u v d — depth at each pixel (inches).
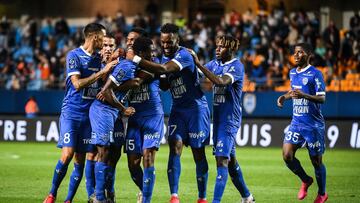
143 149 946.1
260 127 2354.8
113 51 986.1
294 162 1068.5
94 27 980.6
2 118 2620.6
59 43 3142.2
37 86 2847.0
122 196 1165.1
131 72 919.0
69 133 978.7
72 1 3580.2
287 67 2748.5
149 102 952.9
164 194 1191.6
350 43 2716.5
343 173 1553.9
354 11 3085.6
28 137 2586.1
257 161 1846.7
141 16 3154.5
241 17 2920.8
